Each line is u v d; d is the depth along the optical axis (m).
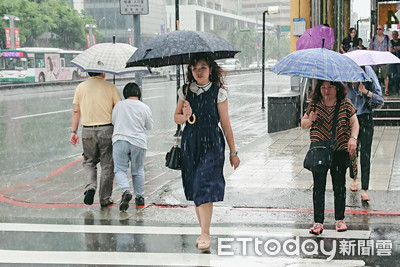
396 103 15.28
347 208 7.19
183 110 5.54
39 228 6.61
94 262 5.40
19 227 6.65
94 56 7.31
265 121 18.20
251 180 8.83
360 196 7.75
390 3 19.91
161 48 5.50
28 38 64.81
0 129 16.44
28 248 5.86
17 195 8.35
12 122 18.11
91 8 104.06
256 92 34.03
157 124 18.11
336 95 5.93
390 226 6.45
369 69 7.36
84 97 7.36
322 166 5.92
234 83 44.75
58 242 6.05
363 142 7.42
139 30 10.66
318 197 6.11
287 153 11.27
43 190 8.68
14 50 42.12
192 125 5.60
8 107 23.44
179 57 6.04
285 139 13.30
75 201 7.95
